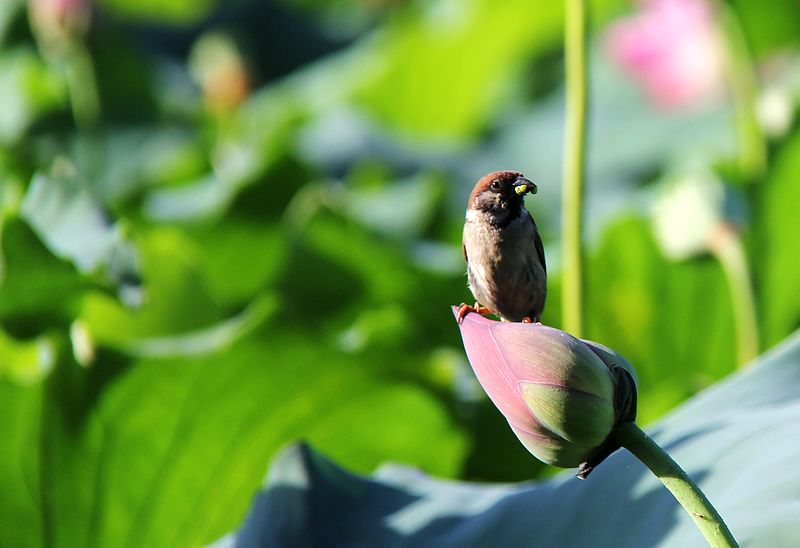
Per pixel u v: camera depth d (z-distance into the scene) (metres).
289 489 3.74
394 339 4.21
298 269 5.02
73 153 6.76
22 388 3.94
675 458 3.63
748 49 5.06
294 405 4.05
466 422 4.17
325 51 11.21
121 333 4.42
